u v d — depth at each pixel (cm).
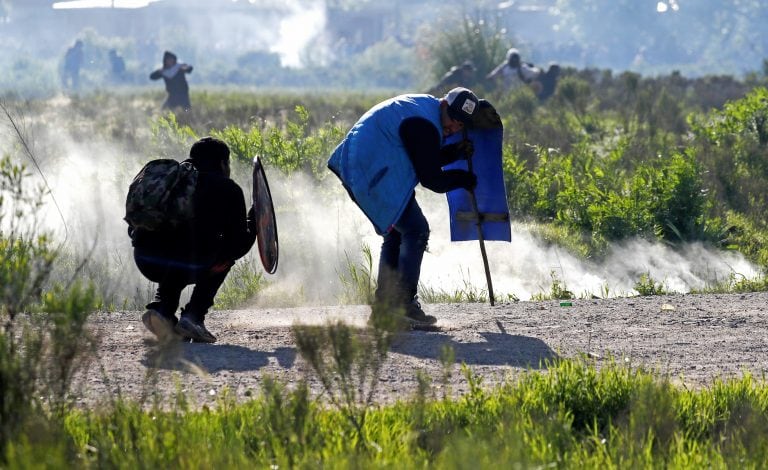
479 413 1558
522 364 2041
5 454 1208
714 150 5978
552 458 1354
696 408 1642
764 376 1958
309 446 1360
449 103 2258
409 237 2312
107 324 2403
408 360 2027
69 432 1403
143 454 1289
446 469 1241
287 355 2067
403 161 2222
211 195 2127
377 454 1346
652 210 4500
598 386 1694
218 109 9288
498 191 2417
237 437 1405
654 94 10400
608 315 2617
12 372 1320
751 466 1390
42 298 2161
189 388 1808
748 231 4584
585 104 8869
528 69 10369
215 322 2481
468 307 2766
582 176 5162
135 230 2145
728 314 2625
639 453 1409
